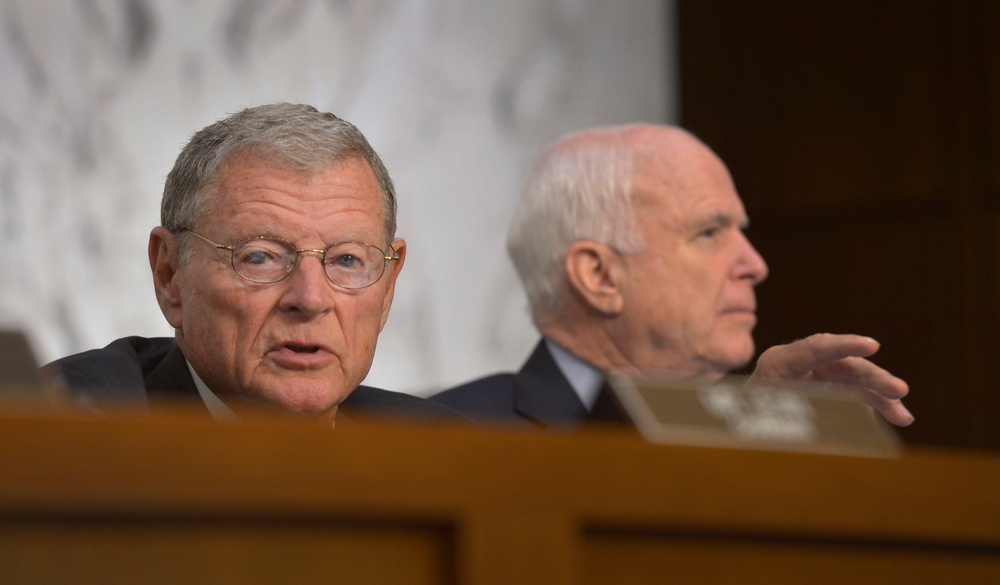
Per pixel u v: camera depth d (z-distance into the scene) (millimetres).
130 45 10344
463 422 5559
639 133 7301
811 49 12727
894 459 2613
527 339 12055
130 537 2062
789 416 2787
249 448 2098
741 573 2479
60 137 10008
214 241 4750
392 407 5457
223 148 4816
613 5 13016
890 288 12109
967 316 11648
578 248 7105
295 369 4734
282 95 10984
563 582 2264
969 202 11719
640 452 2369
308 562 2154
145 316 10234
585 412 6777
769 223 12891
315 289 4691
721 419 2721
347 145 4922
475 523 2215
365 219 4875
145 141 10352
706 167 7242
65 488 1982
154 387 4902
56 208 9938
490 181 12023
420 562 2221
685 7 13430
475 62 12055
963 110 11828
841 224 12453
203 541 2102
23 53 9906
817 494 2520
